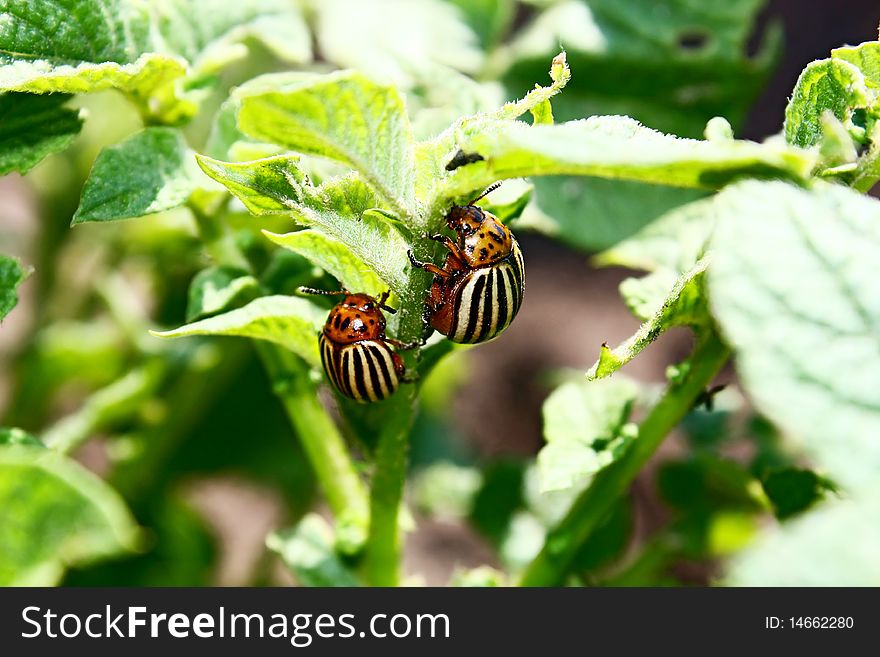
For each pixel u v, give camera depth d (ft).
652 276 0.59
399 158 0.51
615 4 0.78
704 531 0.71
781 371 0.47
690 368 0.58
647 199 0.76
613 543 0.73
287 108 0.48
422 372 0.58
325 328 0.56
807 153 0.48
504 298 0.56
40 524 0.59
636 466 0.60
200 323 0.55
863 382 0.47
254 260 0.62
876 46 0.54
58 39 0.56
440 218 0.52
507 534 0.78
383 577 0.60
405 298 0.54
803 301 0.47
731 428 0.72
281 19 0.63
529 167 0.48
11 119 0.57
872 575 0.44
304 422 0.61
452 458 0.99
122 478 0.78
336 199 0.53
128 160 0.56
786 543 0.45
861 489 0.46
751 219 0.48
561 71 0.52
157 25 0.60
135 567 0.78
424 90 0.67
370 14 0.78
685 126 0.79
